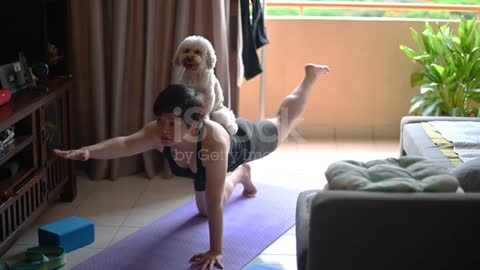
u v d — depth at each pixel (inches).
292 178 159.8
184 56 116.3
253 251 119.3
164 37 153.9
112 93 154.3
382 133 197.3
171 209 139.9
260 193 148.3
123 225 131.4
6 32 122.8
